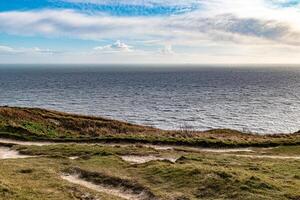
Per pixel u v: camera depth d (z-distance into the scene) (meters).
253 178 22.58
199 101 166.62
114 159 32.62
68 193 21.61
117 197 21.55
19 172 26.95
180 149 43.75
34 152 39.19
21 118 57.25
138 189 22.91
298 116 125.50
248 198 19.78
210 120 116.38
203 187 21.83
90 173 26.62
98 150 38.72
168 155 37.28
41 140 48.41
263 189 21.08
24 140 48.22
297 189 21.48
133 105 151.62
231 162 33.28
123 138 48.94
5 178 24.11
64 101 163.62
